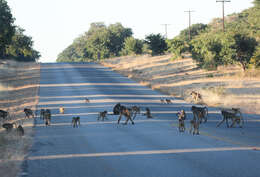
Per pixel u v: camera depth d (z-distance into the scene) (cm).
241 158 2916
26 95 10238
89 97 9706
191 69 16475
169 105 8194
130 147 3566
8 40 18938
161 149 3406
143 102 8731
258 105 7331
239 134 4244
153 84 12925
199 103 8450
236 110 5034
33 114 6750
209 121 5653
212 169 2591
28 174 2592
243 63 13150
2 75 16238
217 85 11019
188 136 4159
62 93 10700
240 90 9662
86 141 4006
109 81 14250
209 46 13700
